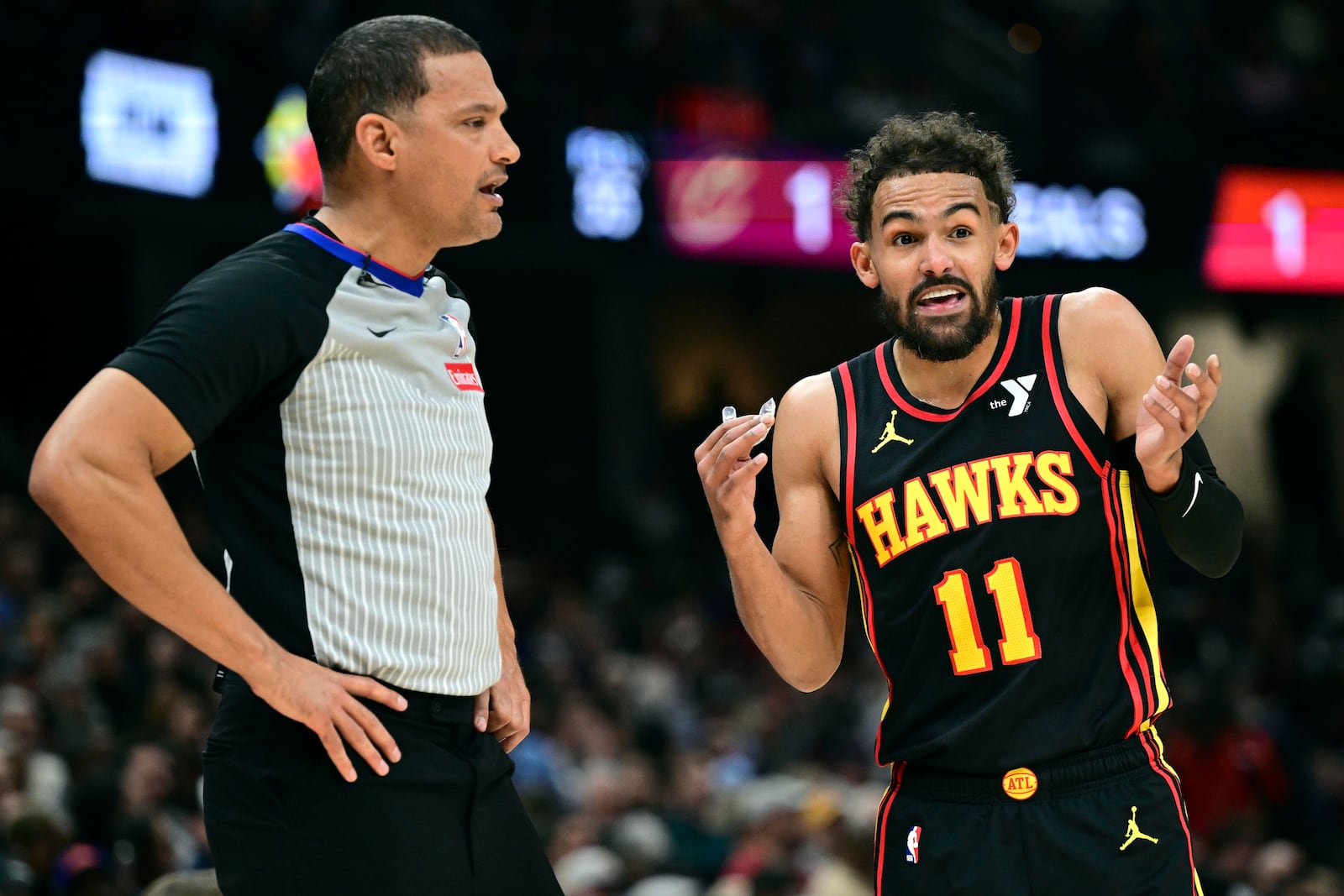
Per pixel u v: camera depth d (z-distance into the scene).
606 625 41.94
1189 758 32.22
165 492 36.50
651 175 43.03
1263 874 24.28
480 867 8.73
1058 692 9.21
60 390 43.25
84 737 24.00
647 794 27.70
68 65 32.84
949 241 9.42
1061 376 9.52
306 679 8.02
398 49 8.58
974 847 9.20
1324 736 44.88
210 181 35.31
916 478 9.60
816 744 36.78
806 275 48.62
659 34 47.62
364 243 8.69
